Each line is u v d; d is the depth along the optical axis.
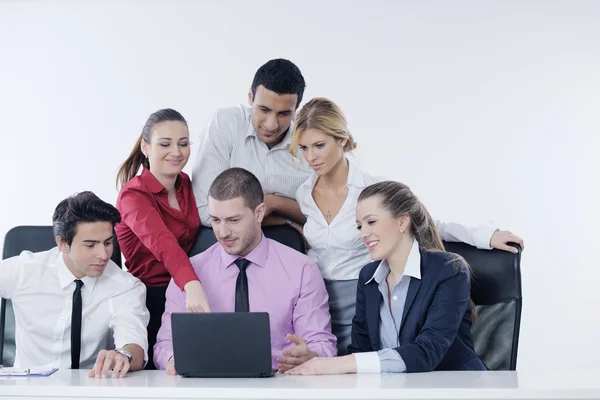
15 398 2.00
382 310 2.64
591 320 4.61
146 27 4.93
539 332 4.63
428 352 2.35
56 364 2.81
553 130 4.67
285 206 3.28
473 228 2.82
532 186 4.67
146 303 3.08
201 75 4.88
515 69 4.69
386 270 2.65
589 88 4.65
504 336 2.70
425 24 4.74
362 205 2.62
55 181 4.95
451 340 2.44
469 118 4.71
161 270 3.12
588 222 4.63
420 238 2.64
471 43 4.72
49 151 4.95
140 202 3.03
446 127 4.72
